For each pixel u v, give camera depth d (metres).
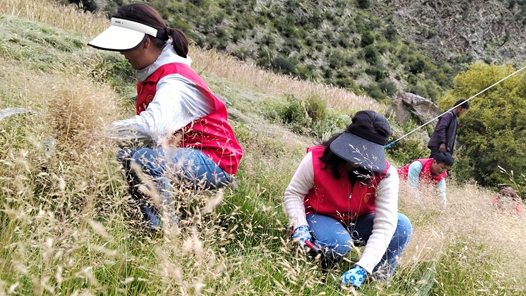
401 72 76.31
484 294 2.78
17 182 1.74
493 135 16.16
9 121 2.61
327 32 77.44
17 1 7.94
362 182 2.65
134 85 5.75
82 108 2.31
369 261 2.51
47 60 5.10
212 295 1.70
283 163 4.23
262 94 9.66
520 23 93.12
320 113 8.79
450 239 3.22
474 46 89.19
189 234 1.87
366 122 2.51
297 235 2.59
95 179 1.86
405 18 92.44
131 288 1.79
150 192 1.74
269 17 73.31
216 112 2.60
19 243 1.53
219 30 62.16
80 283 1.62
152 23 2.41
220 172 2.53
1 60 4.07
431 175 4.91
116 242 1.91
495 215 3.79
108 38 2.33
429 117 12.91
